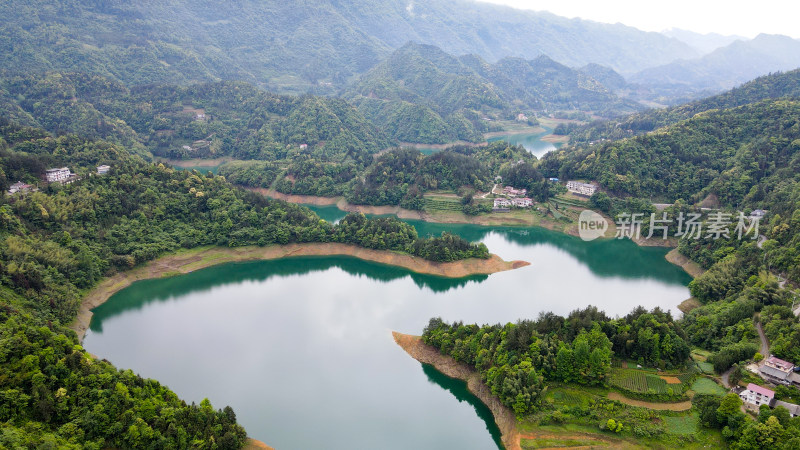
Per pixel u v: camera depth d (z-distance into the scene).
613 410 112.25
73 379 104.38
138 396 106.81
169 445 96.81
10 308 130.38
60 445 89.19
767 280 157.75
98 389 103.56
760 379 115.44
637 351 128.38
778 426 94.69
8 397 94.06
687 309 171.38
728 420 102.12
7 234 169.38
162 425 100.25
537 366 122.50
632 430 106.88
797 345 118.75
